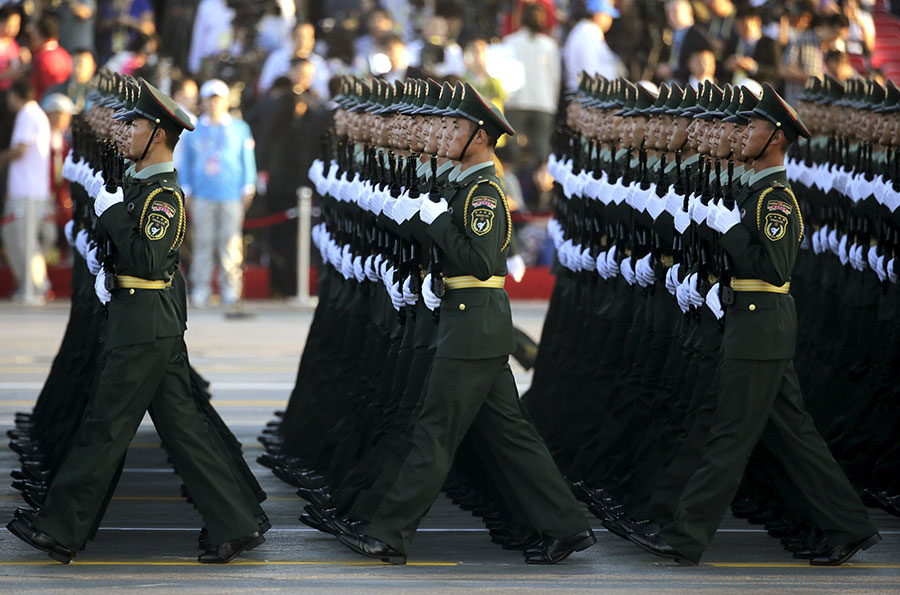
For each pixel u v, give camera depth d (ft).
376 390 74.95
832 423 82.43
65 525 64.80
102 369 65.10
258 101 164.45
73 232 86.12
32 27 176.96
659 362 75.61
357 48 174.50
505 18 183.21
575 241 84.48
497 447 66.85
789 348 65.87
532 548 68.44
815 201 85.66
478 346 65.05
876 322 79.66
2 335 138.82
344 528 68.59
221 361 129.18
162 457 92.79
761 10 162.30
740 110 66.03
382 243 72.64
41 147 156.66
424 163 70.44
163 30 181.37
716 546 72.02
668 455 72.23
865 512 67.21
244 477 71.97
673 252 71.26
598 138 81.97
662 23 168.86
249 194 158.81
